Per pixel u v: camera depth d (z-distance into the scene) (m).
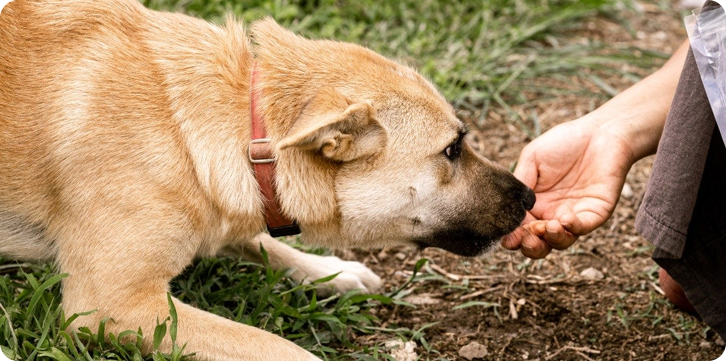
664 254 1.36
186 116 1.32
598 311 1.48
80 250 1.31
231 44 1.36
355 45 1.40
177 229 1.31
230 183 1.32
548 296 1.51
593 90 1.91
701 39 1.28
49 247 1.35
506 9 2.04
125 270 1.30
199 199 1.32
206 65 1.34
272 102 1.33
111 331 1.31
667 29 2.09
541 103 1.88
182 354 1.30
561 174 1.44
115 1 1.36
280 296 1.43
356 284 1.50
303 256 1.51
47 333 1.30
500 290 1.52
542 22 2.01
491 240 1.40
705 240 1.36
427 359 1.40
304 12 1.96
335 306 1.44
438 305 1.49
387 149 1.33
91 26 1.33
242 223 1.35
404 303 1.47
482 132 1.80
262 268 1.50
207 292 1.43
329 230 1.37
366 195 1.34
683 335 1.44
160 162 1.30
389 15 1.97
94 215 1.30
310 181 1.33
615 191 1.41
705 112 1.29
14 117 1.31
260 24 1.38
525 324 1.47
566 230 1.39
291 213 1.34
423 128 1.34
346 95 1.33
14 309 1.32
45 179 1.32
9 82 1.31
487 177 1.39
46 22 1.33
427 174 1.35
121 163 1.30
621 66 1.97
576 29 2.07
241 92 1.34
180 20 1.37
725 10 1.28
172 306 1.30
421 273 1.55
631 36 2.06
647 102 1.45
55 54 1.32
